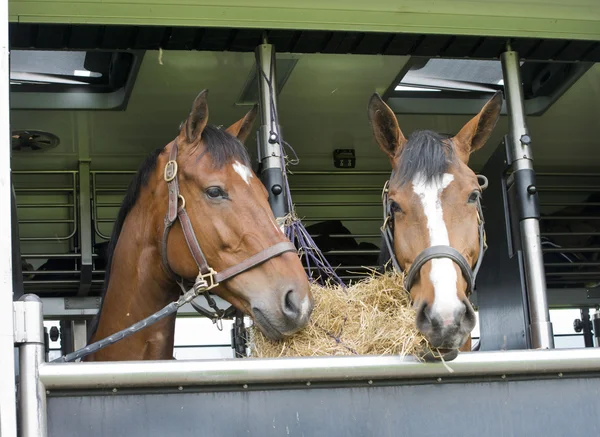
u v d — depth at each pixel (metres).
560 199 6.27
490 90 4.89
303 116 5.00
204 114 3.04
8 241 2.08
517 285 3.76
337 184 5.89
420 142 2.85
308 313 2.71
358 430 2.24
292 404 2.22
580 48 3.96
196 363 2.16
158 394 2.15
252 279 2.83
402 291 2.75
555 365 2.34
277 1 3.56
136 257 3.21
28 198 5.57
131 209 3.29
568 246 5.82
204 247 2.95
